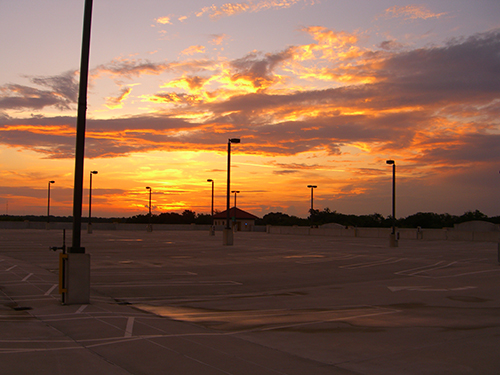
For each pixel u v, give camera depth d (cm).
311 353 698
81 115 1110
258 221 13288
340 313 1058
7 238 4294
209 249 3319
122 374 582
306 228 7306
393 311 1087
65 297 1097
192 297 1316
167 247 3488
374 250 3391
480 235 5172
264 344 750
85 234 5956
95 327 852
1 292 1290
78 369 600
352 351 712
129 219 12862
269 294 1388
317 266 2223
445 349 728
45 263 2100
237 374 589
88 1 1128
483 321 962
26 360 637
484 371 614
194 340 765
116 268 2016
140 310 1092
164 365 622
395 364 645
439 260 2572
